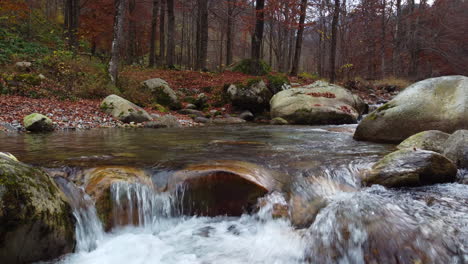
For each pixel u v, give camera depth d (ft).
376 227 7.91
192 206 11.17
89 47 81.30
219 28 126.11
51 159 13.62
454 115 19.35
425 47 101.91
